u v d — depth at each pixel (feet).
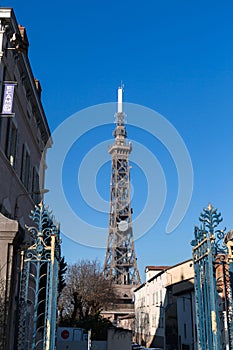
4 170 72.08
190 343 138.00
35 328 32.94
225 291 33.91
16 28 75.92
